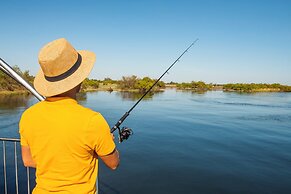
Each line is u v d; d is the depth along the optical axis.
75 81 1.28
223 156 13.99
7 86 56.47
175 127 22.16
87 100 45.50
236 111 34.22
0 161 11.95
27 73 50.72
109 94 65.31
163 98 56.84
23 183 9.63
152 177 10.78
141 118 26.64
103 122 1.25
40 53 1.26
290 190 9.78
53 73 1.26
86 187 1.29
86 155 1.26
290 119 27.67
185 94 77.69
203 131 20.73
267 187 10.04
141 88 89.19
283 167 12.34
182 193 9.32
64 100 1.27
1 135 16.83
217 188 9.88
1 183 9.60
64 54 1.25
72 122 1.21
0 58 1.80
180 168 11.95
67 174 1.24
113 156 1.35
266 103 47.84
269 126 23.45
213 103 46.00
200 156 13.92
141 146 15.78
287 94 90.88
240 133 20.22
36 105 1.32
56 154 1.22
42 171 1.28
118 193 9.14
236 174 11.33
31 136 1.29
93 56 1.39
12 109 29.05
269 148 15.81
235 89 120.00
